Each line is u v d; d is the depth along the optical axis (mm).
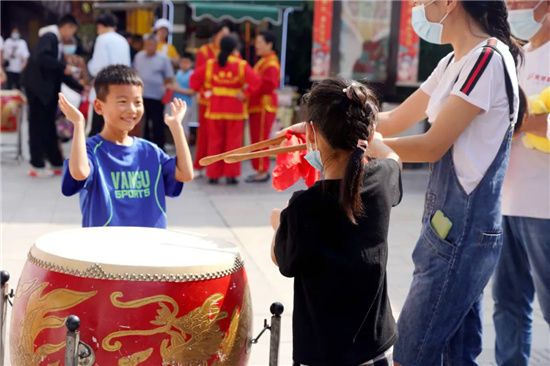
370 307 2049
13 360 2258
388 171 2139
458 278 2453
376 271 2043
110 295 2066
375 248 2047
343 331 2016
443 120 2426
